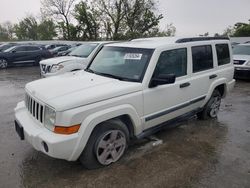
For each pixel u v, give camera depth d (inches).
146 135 166.1
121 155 153.9
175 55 175.8
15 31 2672.2
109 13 1702.8
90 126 129.7
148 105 157.6
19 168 147.2
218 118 237.1
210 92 210.7
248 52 458.3
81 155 139.0
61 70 357.7
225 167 150.6
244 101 301.9
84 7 1736.0
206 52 205.3
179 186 132.5
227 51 233.0
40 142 129.3
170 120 181.2
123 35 1710.1
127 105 145.0
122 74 163.8
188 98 188.2
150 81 156.9
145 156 161.0
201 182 135.9
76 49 426.0
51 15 1868.8
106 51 189.6
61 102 126.0
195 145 178.9
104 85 147.4
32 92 146.6
